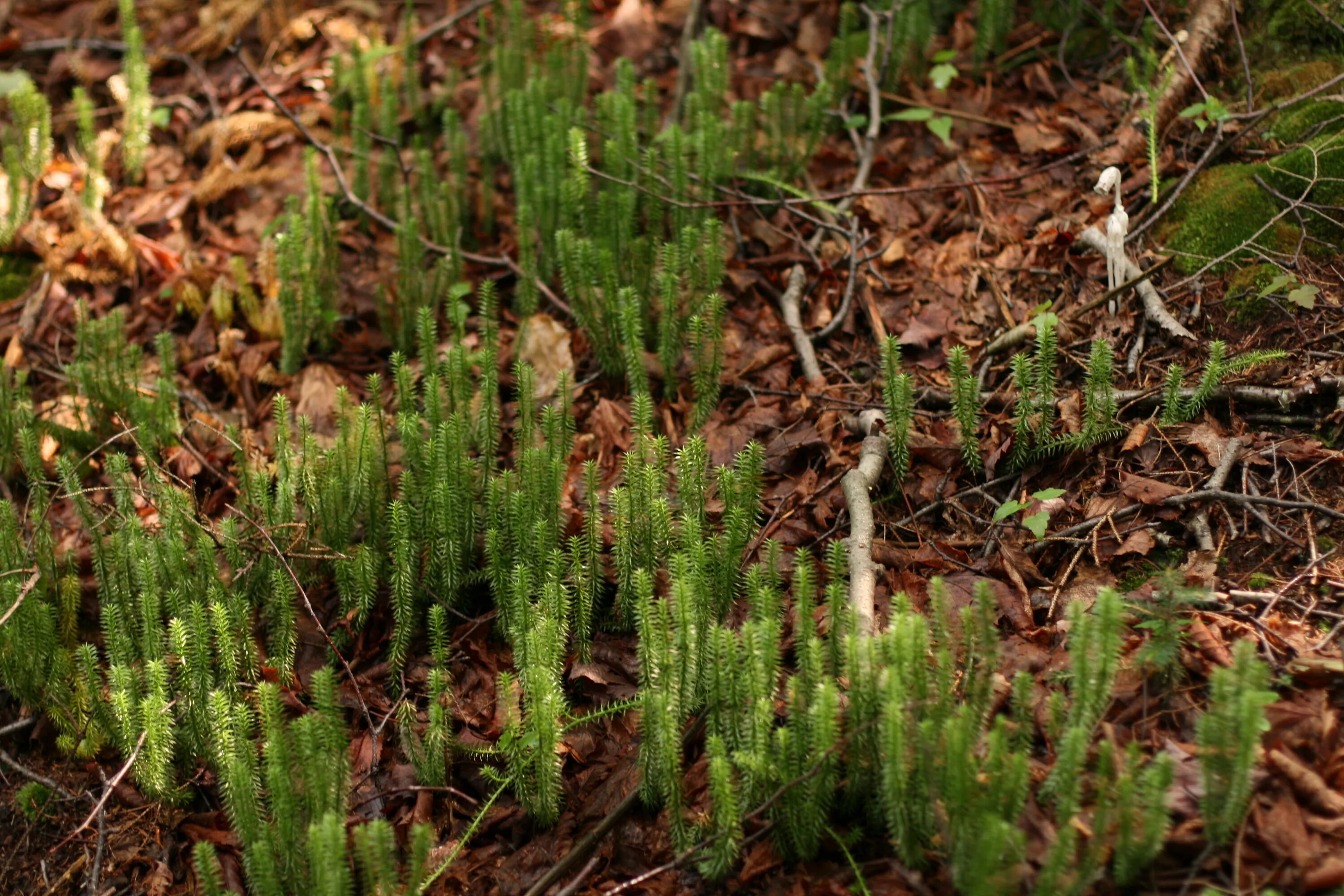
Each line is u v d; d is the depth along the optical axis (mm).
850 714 1602
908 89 2262
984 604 1608
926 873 1609
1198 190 1994
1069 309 1969
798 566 1670
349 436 1852
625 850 1682
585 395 2029
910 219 2129
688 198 2078
